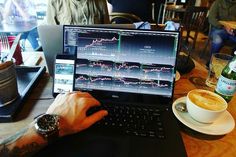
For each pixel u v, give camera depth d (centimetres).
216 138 66
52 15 147
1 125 68
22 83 89
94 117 64
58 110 65
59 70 80
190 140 64
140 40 76
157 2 271
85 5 155
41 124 59
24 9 241
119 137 62
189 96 71
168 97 77
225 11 323
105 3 175
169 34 75
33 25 215
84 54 79
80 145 59
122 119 68
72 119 62
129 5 228
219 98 71
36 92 86
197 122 68
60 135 60
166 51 76
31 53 125
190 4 389
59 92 81
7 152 54
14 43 107
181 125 69
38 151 57
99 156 56
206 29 424
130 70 78
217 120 69
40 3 246
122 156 56
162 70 77
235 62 80
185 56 109
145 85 78
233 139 66
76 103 66
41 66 103
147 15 241
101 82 80
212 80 98
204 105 66
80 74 80
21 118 71
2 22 220
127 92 78
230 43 316
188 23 343
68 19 149
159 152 57
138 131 64
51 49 90
